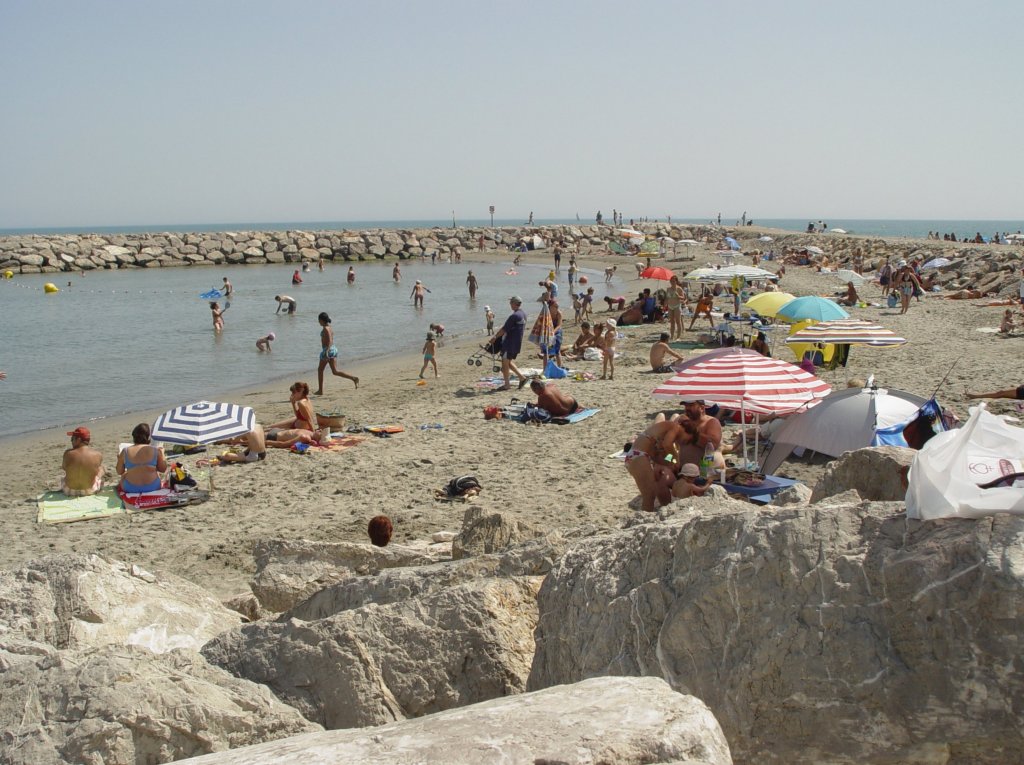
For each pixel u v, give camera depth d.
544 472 12.09
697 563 3.70
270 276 58.19
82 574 5.17
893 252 49.94
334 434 14.67
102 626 4.99
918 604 3.12
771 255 58.88
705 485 9.03
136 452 11.62
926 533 3.25
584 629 3.99
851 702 3.16
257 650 4.50
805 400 10.26
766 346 18.44
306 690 4.32
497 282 53.25
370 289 48.25
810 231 80.06
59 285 51.59
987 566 3.02
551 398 15.23
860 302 29.86
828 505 3.66
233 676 4.01
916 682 3.08
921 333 22.94
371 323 33.56
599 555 4.23
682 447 9.69
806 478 10.46
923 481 3.30
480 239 80.12
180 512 11.07
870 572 3.25
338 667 4.32
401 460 13.05
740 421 13.36
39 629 4.82
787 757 3.26
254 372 23.19
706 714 2.65
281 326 32.62
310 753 2.48
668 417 14.47
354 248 73.75
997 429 3.38
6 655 3.95
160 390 20.92
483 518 7.25
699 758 2.46
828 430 10.71
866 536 3.37
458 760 2.36
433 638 4.48
